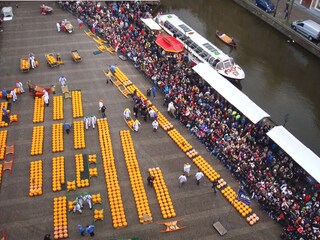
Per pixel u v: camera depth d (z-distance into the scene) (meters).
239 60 57.53
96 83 48.28
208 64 49.41
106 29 58.03
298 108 49.12
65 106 44.44
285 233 31.58
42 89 45.31
